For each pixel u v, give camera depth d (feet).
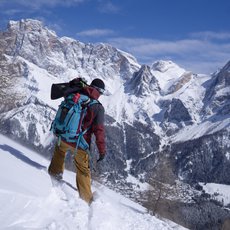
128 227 19.77
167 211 94.48
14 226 13.19
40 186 17.25
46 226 14.23
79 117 19.62
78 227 15.56
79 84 20.47
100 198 21.20
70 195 18.94
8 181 15.51
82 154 20.18
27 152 27.76
